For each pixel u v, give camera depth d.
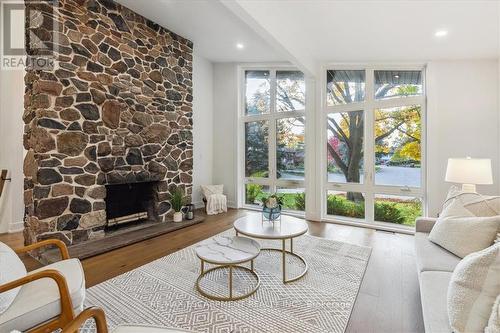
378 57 4.26
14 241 3.76
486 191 3.87
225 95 6.02
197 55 5.64
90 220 3.54
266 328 1.93
